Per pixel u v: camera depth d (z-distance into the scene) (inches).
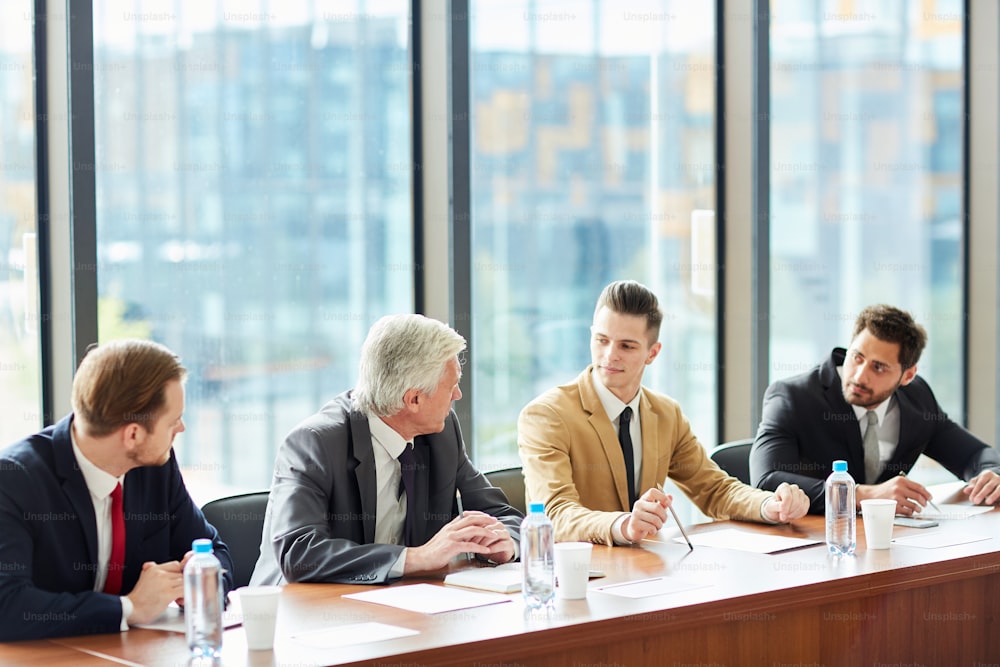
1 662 69.3
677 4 166.4
